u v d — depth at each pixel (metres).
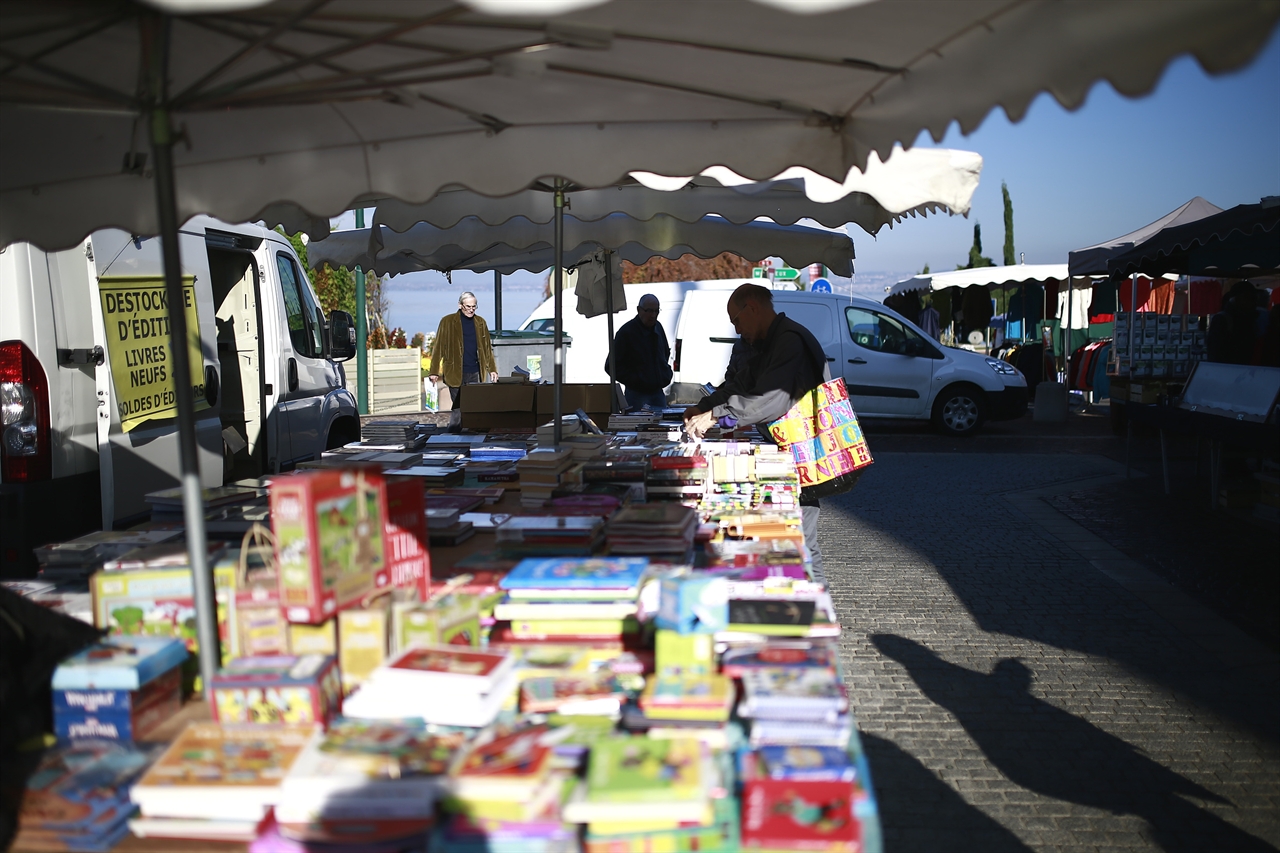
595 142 3.07
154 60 2.01
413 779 1.57
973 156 3.84
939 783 3.76
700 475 3.94
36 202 3.05
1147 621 5.75
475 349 12.35
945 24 2.08
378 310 24.25
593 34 2.07
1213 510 8.91
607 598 2.24
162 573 2.19
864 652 5.25
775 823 1.53
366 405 17.25
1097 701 4.55
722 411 4.73
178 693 2.10
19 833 1.61
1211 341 11.03
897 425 16.52
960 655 5.20
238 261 7.06
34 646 2.03
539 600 2.26
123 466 5.07
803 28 2.11
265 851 1.56
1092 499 9.60
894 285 24.20
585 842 1.55
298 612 1.98
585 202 5.29
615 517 2.88
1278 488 8.20
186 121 2.86
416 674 1.86
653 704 1.82
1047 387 16.70
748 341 5.07
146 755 1.86
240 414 7.08
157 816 1.62
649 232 6.46
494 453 5.12
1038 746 4.08
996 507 9.30
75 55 2.26
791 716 1.75
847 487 4.86
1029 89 1.94
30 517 4.56
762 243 6.52
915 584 6.61
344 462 4.46
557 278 4.73
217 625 2.14
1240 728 4.24
